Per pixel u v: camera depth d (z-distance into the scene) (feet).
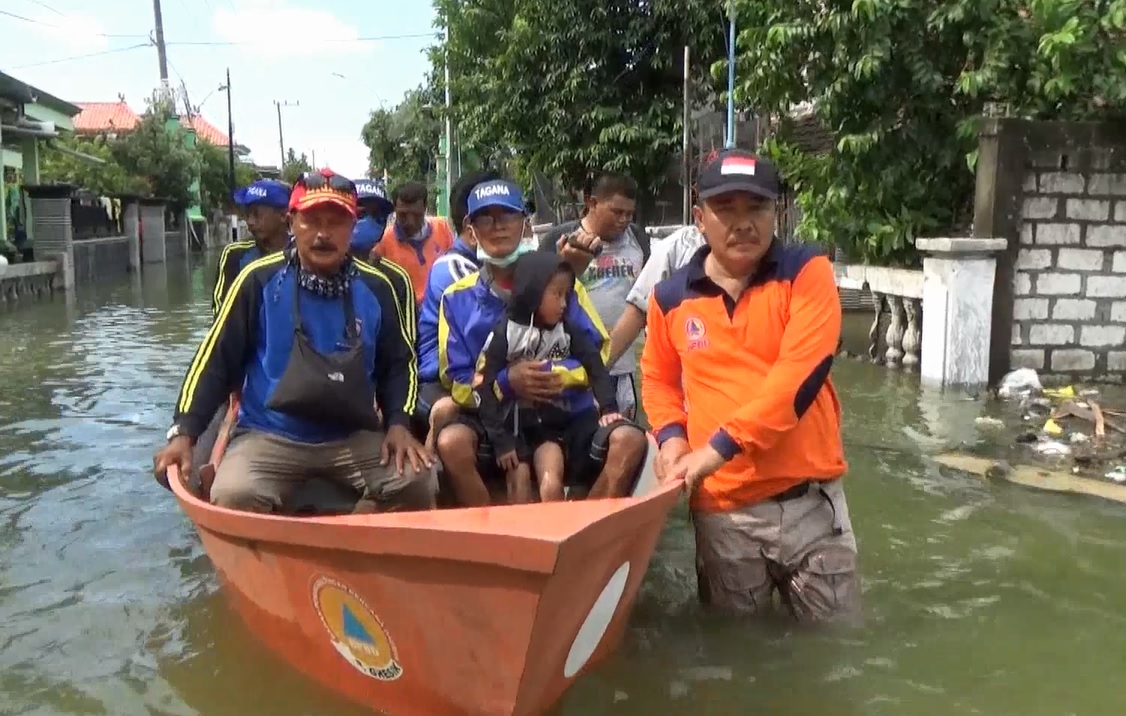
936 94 29.89
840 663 11.75
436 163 120.57
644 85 54.19
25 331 43.14
